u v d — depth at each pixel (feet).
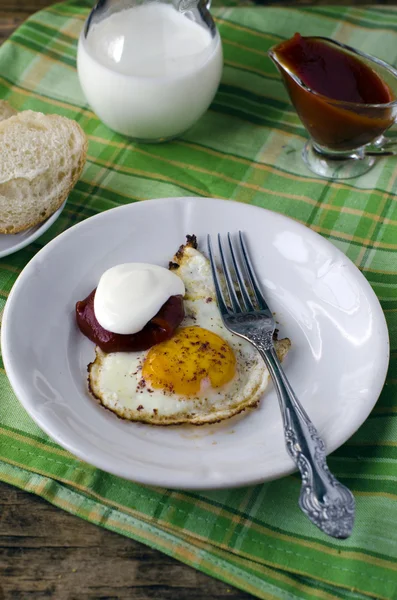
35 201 1.77
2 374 1.56
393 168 1.98
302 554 1.35
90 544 1.37
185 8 1.88
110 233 1.66
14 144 1.82
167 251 1.69
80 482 1.42
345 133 1.88
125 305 1.51
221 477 1.30
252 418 1.45
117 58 1.88
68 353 1.53
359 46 2.27
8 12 2.47
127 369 1.50
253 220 1.69
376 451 1.47
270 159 2.01
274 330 1.55
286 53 1.92
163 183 1.94
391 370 1.58
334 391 1.47
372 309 1.53
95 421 1.42
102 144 2.02
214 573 1.33
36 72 2.18
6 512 1.40
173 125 1.97
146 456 1.36
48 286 1.58
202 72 1.91
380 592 1.31
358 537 1.36
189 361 1.47
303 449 1.32
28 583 1.32
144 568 1.34
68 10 2.35
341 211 1.89
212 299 1.61
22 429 1.49
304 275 1.63
